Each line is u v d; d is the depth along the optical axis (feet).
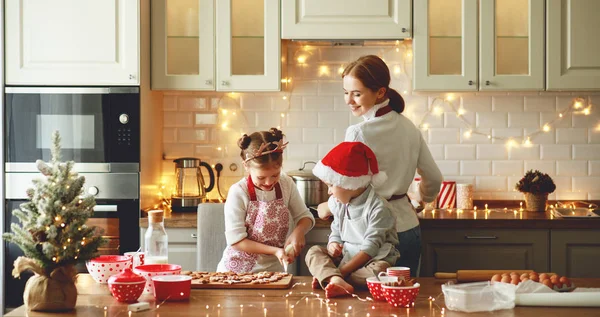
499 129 14.28
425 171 10.24
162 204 14.20
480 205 14.25
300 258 12.24
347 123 14.34
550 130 14.26
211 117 14.42
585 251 12.27
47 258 6.48
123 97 12.55
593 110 14.21
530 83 13.05
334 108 14.34
